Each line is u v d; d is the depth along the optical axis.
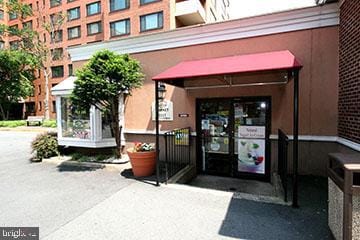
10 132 20.45
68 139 8.05
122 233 3.48
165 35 7.29
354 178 2.73
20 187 5.49
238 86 6.50
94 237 3.38
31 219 3.94
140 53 7.81
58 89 8.00
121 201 4.62
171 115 7.36
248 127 6.54
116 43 8.08
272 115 6.21
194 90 7.02
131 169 6.79
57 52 30.92
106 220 3.87
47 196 4.91
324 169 5.79
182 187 5.38
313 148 5.88
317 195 4.75
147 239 3.32
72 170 6.85
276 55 5.31
